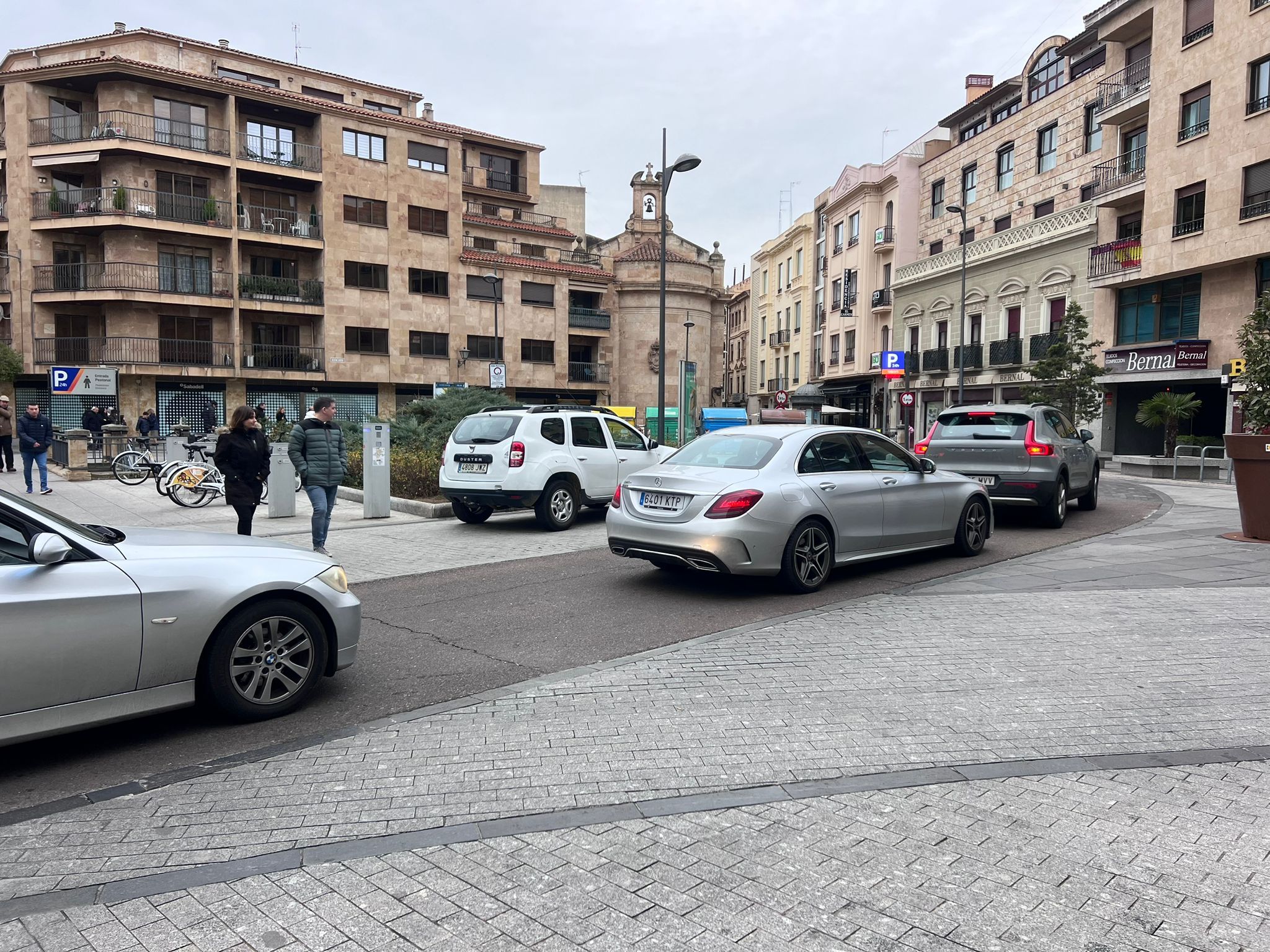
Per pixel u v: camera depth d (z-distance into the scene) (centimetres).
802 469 737
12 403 3631
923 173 4175
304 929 249
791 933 245
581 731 412
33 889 274
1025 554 914
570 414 1179
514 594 738
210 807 334
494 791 345
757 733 406
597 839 303
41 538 369
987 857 288
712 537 672
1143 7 2680
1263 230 2238
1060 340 2717
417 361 4381
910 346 4138
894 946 239
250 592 427
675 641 581
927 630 600
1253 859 286
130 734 418
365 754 387
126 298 3538
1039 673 498
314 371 4069
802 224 5319
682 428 2938
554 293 4947
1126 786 346
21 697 362
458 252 4516
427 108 5147
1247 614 634
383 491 1278
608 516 754
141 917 256
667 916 254
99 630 380
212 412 3297
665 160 1878
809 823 314
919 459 854
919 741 395
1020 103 3553
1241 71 2292
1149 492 1652
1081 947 238
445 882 275
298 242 3969
